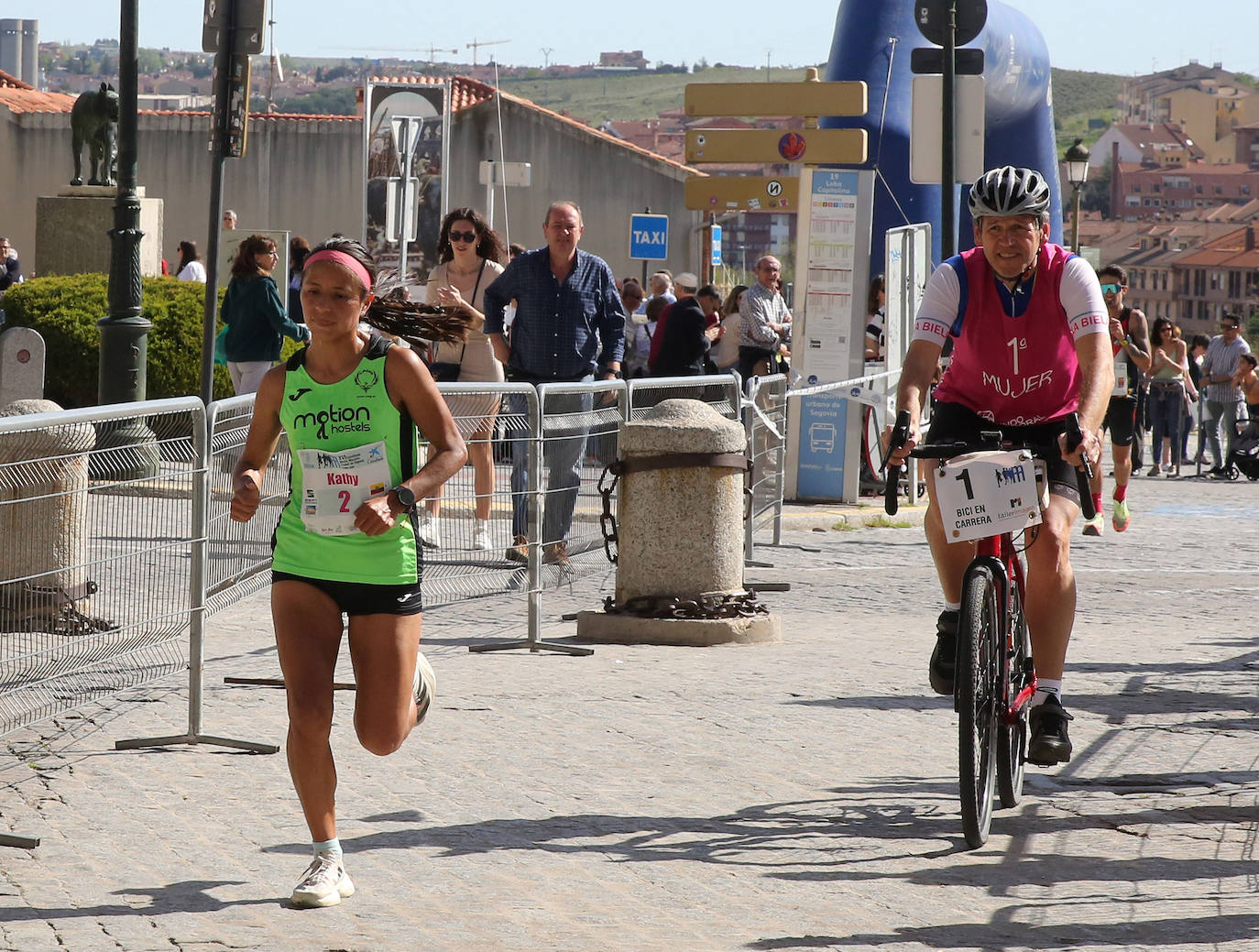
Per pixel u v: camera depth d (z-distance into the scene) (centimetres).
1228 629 2022
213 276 2403
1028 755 1174
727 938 909
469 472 1712
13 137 9019
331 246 974
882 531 2991
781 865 1046
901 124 3691
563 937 907
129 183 2964
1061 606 1166
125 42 2931
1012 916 951
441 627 1961
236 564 1394
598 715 1462
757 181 5566
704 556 1864
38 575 1153
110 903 950
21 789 1188
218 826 1108
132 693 1512
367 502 955
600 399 1917
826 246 3177
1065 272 1150
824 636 1931
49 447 1147
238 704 1479
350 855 1054
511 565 1773
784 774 1268
